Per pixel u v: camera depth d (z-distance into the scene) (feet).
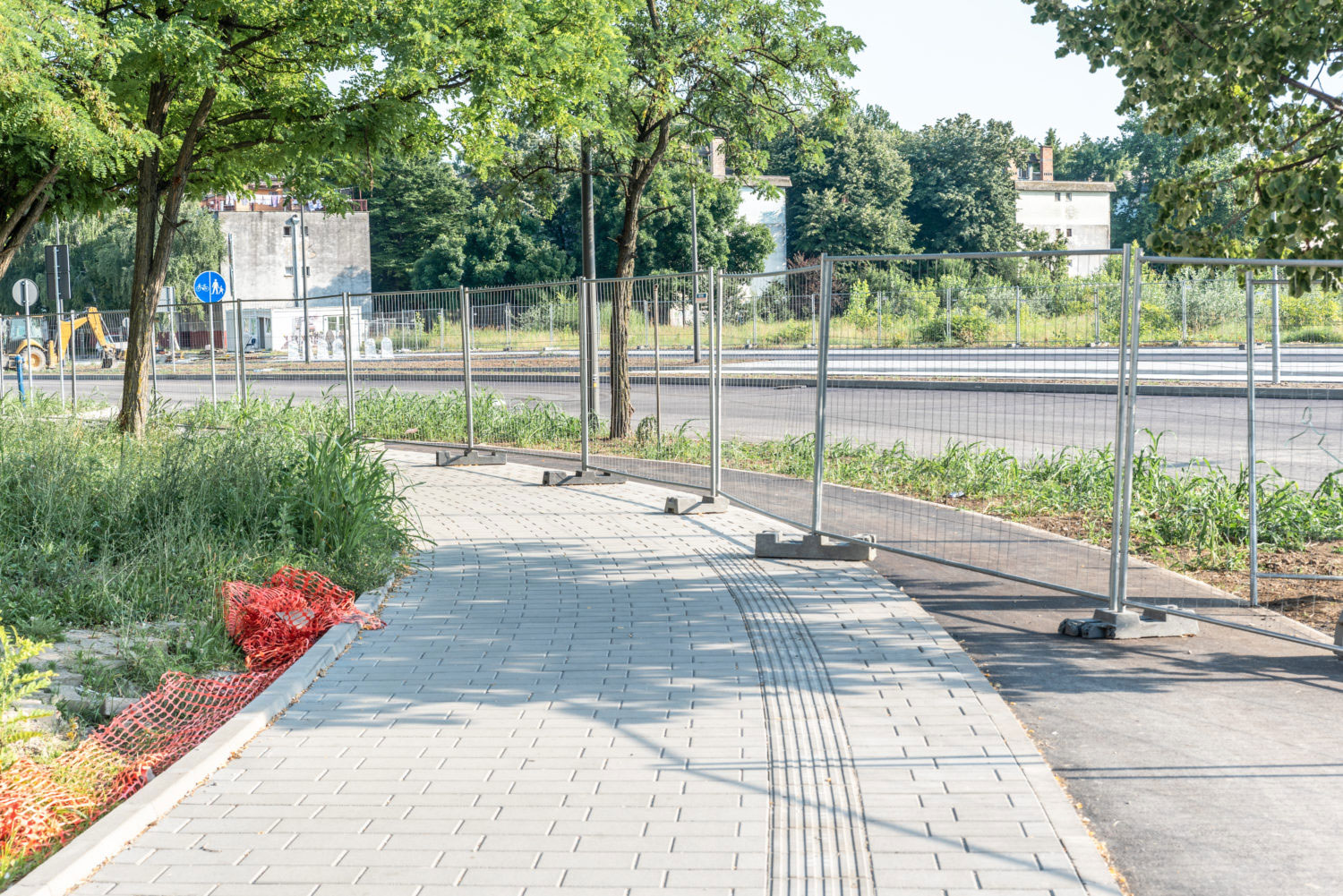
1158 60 24.86
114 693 19.53
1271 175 26.48
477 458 49.62
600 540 31.83
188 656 21.09
